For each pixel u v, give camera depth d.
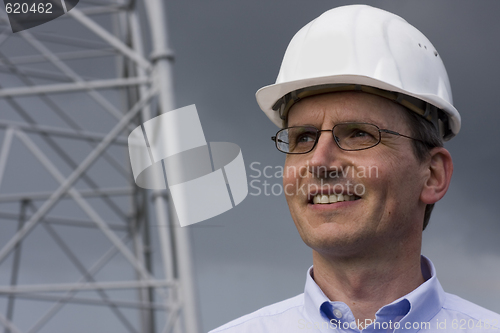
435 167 4.50
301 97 4.45
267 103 5.27
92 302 18.55
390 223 4.12
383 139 4.20
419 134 4.40
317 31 4.79
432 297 4.36
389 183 4.13
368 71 4.50
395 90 4.25
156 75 14.65
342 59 4.58
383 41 4.62
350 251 4.14
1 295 18.89
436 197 4.44
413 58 4.66
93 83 15.12
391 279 4.31
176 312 14.30
